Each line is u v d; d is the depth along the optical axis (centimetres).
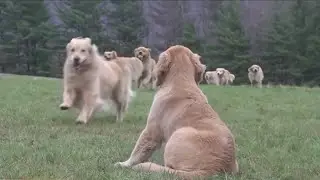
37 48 4825
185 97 588
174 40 6278
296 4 5425
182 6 6769
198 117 565
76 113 1196
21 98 1502
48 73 4834
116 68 1212
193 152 526
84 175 533
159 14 6594
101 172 551
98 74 1116
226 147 536
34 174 538
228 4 5869
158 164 609
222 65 5297
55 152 668
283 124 1100
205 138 534
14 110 1190
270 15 6228
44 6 4984
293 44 5147
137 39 5541
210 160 523
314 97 1881
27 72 4866
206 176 513
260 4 6588
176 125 571
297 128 1021
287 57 5197
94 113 1099
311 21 5188
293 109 1465
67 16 5125
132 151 673
